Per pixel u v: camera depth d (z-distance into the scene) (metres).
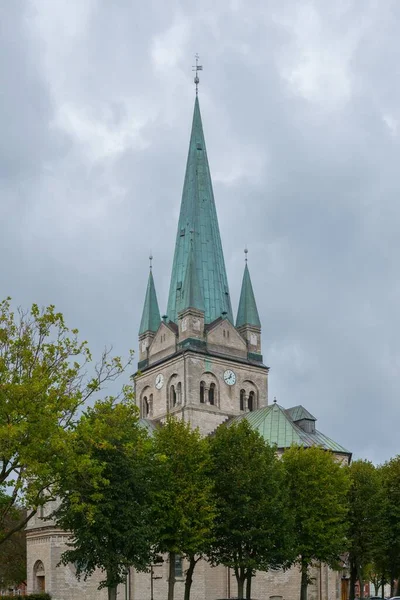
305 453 85.50
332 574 101.19
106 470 64.31
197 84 134.12
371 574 123.94
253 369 123.81
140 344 128.75
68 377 52.88
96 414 58.28
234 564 74.81
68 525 64.12
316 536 81.25
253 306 127.56
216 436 83.81
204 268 124.88
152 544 72.31
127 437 65.94
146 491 67.06
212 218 128.25
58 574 90.75
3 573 116.12
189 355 116.62
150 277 131.25
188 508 72.56
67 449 49.62
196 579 99.06
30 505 50.91
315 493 82.81
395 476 98.25
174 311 124.75
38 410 49.56
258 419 111.31
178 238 128.00
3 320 53.66
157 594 97.12
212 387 118.75
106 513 64.06
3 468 50.00
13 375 51.84
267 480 77.62
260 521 75.56
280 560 77.56
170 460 74.94
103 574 93.06
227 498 77.62
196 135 130.62
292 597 98.81
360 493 92.00
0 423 49.34
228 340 122.56
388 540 93.75
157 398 121.75
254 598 97.88
